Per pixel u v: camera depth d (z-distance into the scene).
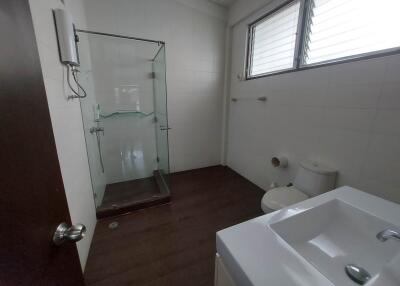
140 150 2.66
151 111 2.61
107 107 2.34
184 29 2.50
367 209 0.75
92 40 2.09
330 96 1.51
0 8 0.36
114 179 2.56
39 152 0.48
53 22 1.12
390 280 0.41
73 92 1.40
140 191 2.34
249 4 2.24
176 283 1.22
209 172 2.98
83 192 1.48
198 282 1.22
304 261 0.51
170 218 1.87
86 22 2.03
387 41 1.20
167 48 2.46
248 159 2.66
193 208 2.04
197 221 1.83
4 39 0.36
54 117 1.05
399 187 1.18
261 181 2.45
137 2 2.20
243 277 0.48
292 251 0.54
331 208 0.82
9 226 0.35
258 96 2.33
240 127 2.75
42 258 0.45
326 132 1.57
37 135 0.48
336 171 1.51
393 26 1.16
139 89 2.46
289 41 1.92
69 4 1.49
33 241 0.42
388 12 1.18
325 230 0.78
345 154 1.44
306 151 1.77
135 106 2.50
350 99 1.37
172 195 2.30
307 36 1.72
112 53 2.22
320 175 1.49
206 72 2.78
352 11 1.37
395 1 1.15
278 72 2.00
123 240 1.58
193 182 2.65
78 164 1.42
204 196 2.29
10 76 0.38
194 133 2.95
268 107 2.19
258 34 2.33
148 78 2.48
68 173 1.20
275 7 1.95
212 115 3.00
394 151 1.18
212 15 2.60
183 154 2.96
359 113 1.33
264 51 2.26
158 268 1.32
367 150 1.31
